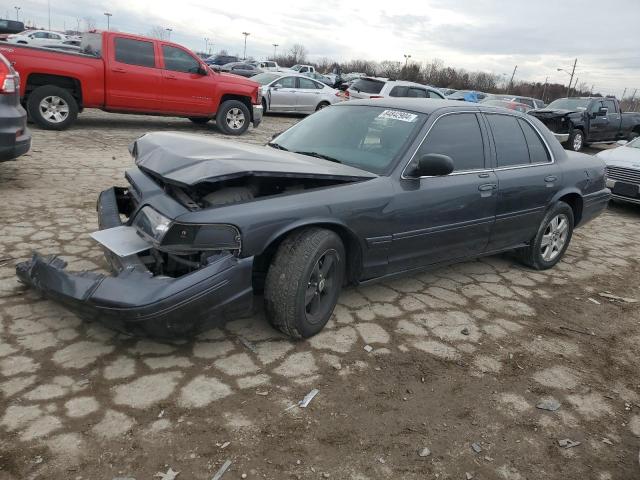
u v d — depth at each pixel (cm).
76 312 304
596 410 314
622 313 457
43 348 315
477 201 435
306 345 348
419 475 249
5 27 3291
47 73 1027
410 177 388
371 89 1638
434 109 430
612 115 1750
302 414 281
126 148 968
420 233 400
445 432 280
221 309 304
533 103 2356
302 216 328
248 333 355
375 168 389
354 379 317
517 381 335
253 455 250
